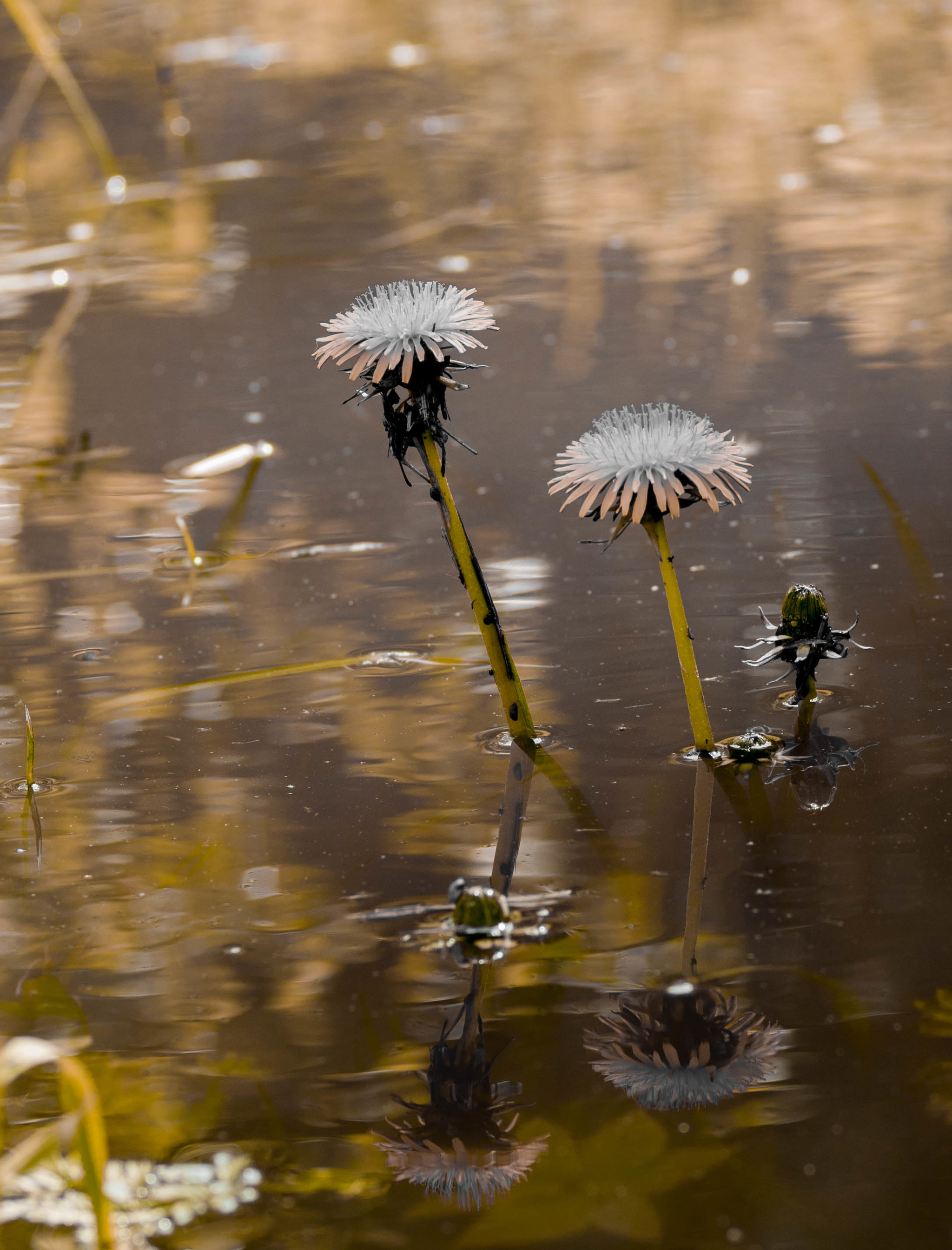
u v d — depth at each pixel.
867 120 5.08
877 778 2.19
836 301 2.97
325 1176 2.09
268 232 4.03
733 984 2.13
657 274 3.32
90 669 2.28
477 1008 2.12
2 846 2.19
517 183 4.45
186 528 2.37
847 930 2.14
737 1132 2.09
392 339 2.21
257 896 2.16
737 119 5.24
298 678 2.27
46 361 2.95
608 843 2.18
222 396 2.65
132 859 2.18
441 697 2.25
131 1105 2.11
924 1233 2.08
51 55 4.67
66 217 4.36
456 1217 2.08
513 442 2.46
